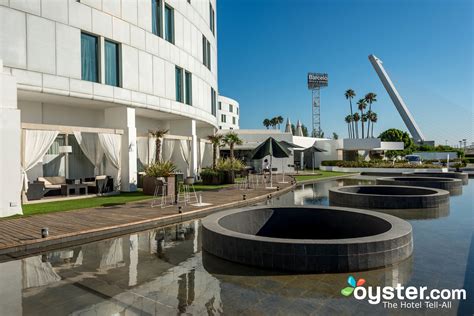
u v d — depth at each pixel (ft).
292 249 16.88
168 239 24.90
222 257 19.40
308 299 13.47
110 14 52.19
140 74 57.47
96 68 50.93
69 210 35.50
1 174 32.07
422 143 212.84
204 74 82.02
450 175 75.82
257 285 15.11
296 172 118.73
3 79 33.55
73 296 14.20
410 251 19.29
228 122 214.69
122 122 55.83
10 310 12.91
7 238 23.16
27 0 41.57
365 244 16.97
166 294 14.23
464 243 22.30
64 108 55.06
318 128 227.40
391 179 59.77
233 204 40.45
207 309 12.64
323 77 229.66
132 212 34.04
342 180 83.05
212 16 92.17
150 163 58.08
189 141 76.23
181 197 46.19
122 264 18.66
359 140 146.82
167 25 65.98
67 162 58.65
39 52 42.78
